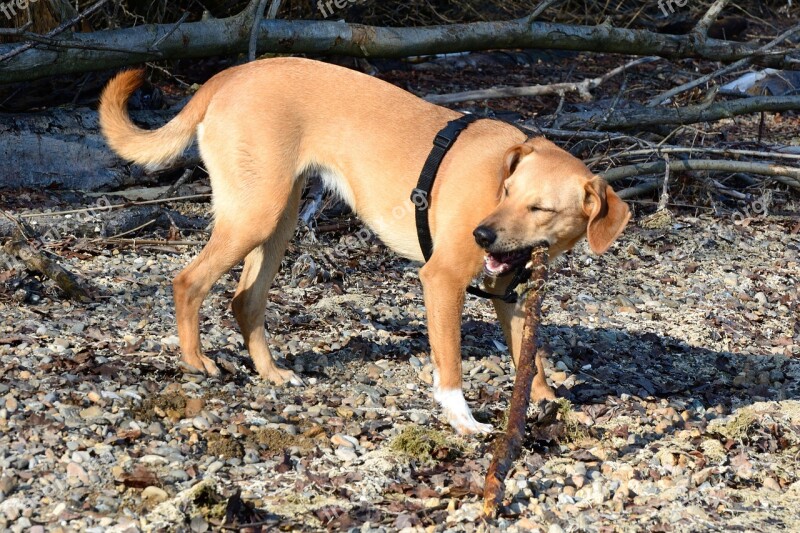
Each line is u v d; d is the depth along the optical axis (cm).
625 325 428
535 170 351
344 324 406
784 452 356
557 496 331
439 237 358
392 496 327
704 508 330
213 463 331
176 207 481
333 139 364
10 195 464
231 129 360
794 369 405
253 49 482
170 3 627
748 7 1059
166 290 415
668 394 386
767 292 464
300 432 347
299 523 316
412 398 370
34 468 323
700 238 508
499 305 372
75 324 382
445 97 636
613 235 349
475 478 333
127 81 371
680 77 821
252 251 372
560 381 387
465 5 814
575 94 757
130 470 325
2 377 350
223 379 366
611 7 896
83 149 479
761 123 597
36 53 457
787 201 570
